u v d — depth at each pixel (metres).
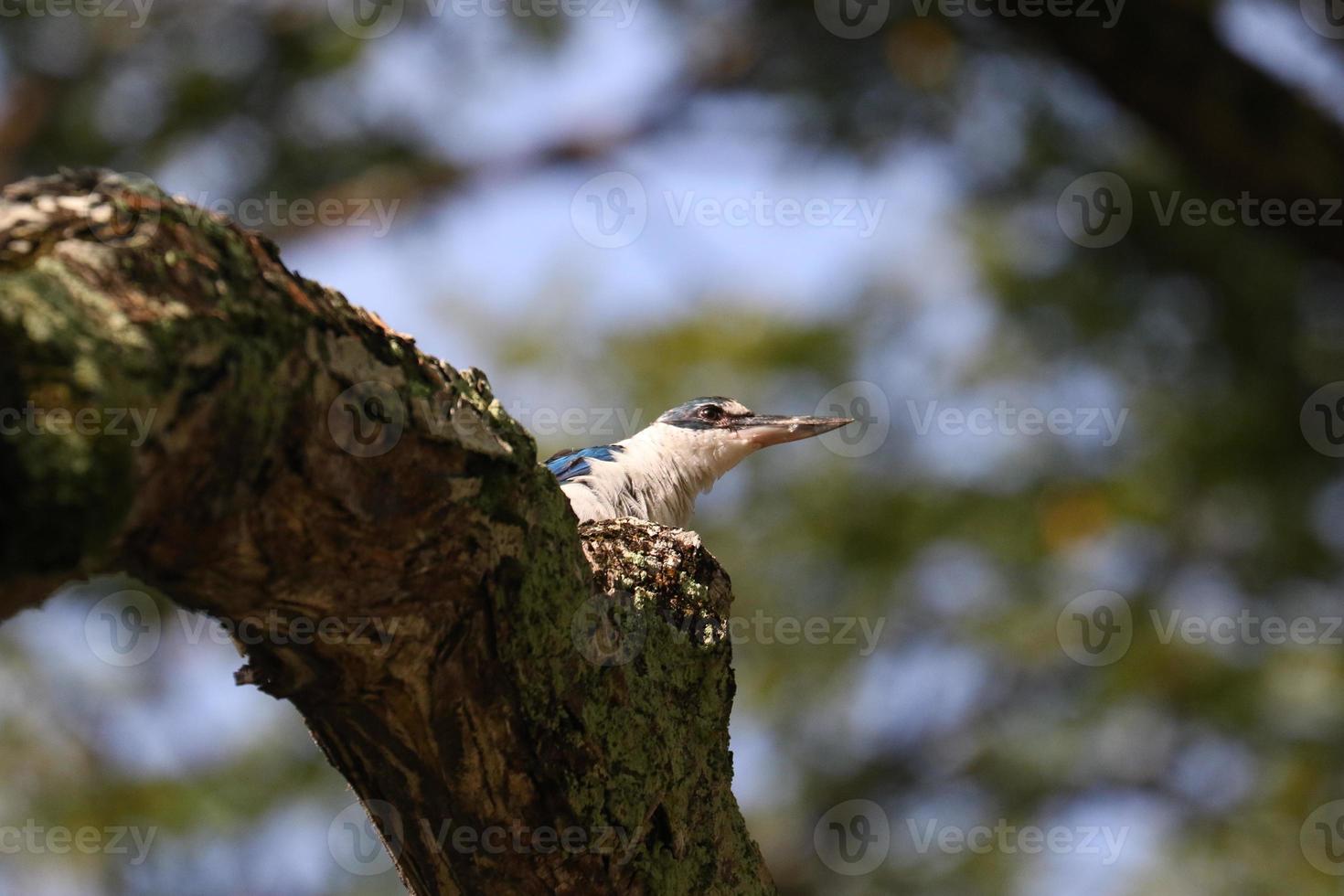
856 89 12.05
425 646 3.99
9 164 12.31
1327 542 13.41
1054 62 11.80
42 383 2.98
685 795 4.71
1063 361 13.73
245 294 3.34
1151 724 14.17
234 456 3.32
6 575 2.97
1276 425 12.95
